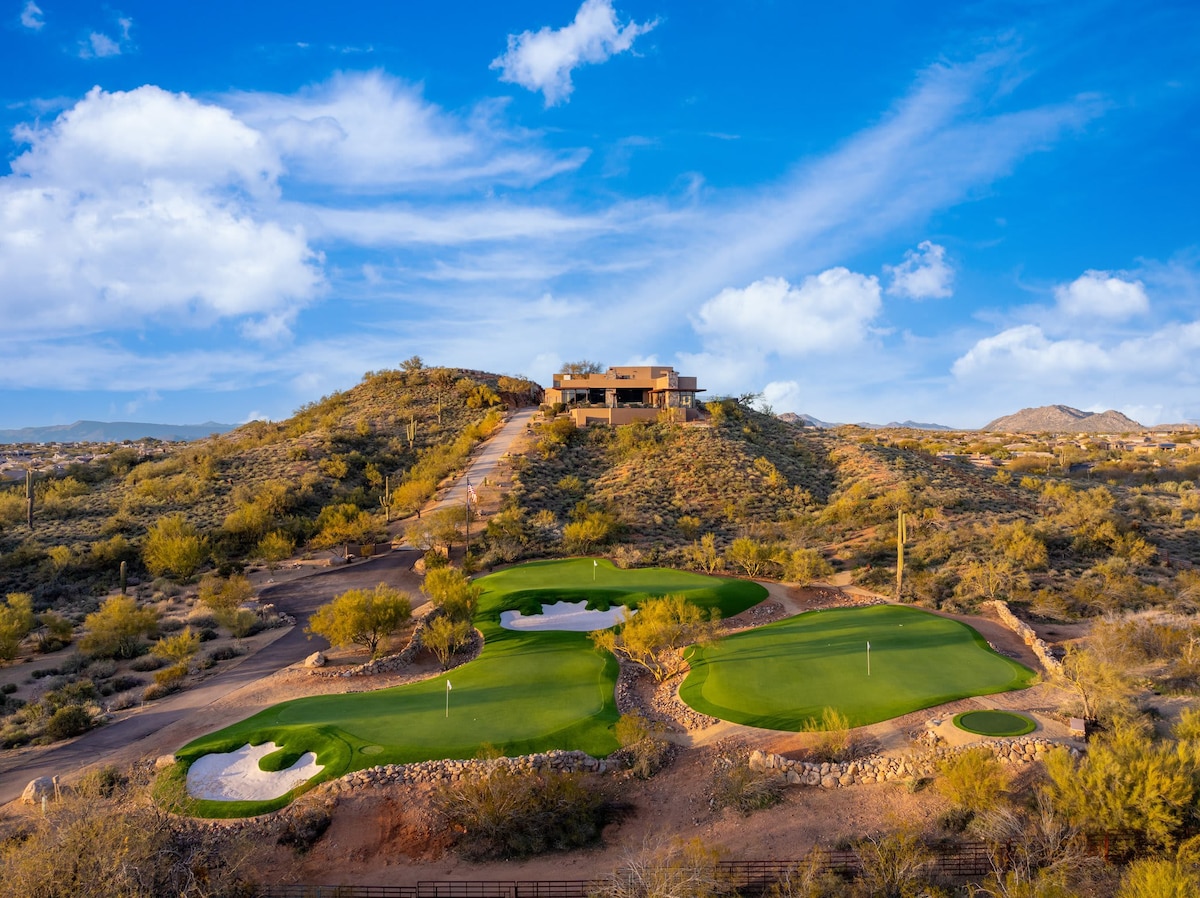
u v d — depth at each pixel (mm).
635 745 24797
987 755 22125
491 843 21094
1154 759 19141
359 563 58375
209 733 27641
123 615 39531
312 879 19938
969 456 117750
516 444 92312
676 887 17344
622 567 52344
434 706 28938
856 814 21672
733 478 76938
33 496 77875
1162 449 127375
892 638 35781
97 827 18547
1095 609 40625
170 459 93438
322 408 124062
